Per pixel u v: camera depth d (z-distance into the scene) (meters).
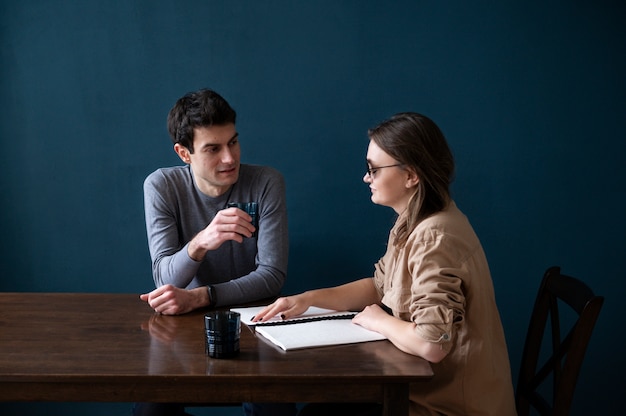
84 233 2.56
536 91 2.45
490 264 2.52
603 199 2.48
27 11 2.46
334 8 2.44
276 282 2.09
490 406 1.66
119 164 2.53
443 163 1.72
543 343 2.55
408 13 2.44
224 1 2.45
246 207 2.06
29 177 2.54
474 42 2.44
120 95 2.49
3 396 1.46
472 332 1.67
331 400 1.46
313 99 2.48
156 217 2.17
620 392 2.54
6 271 2.58
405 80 2.46
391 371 1.46
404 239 1.72
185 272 2.03
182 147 2.13
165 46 2.47
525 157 2.48
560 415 1.66
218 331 1.53
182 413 1.96
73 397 1.46
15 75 2.49
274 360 1.53
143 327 1.78
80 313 1.91
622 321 2.52
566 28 2.43
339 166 2.51
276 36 2.46
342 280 2.56
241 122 2.49
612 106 2.45
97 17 2.46
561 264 2.51
